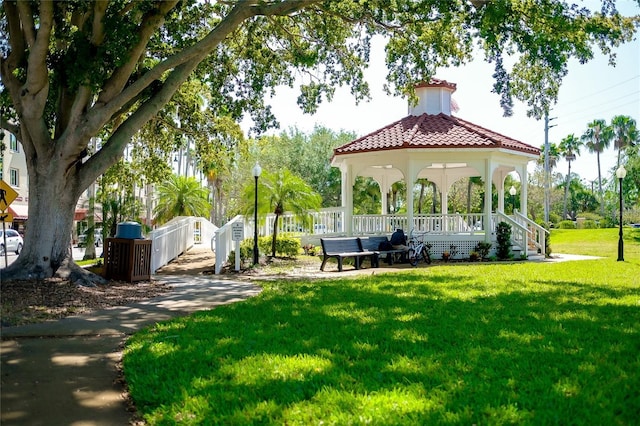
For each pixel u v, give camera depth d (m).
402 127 20.75
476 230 19.78
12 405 4.15
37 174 10.57
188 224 23.03
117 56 10.07
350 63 15.27
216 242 14.73
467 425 3.56
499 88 12.77
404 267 16.42
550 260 19.03
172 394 4.26
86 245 23.23
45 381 4.76
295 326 6.84
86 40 10.23
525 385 4.35
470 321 6.98
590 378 4.53
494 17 10.63
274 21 13.86
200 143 18.30
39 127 10.42
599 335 6.14
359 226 20.03
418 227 19.16
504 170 21.22
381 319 7.20
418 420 3.60
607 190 73.38
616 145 68.31
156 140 18.73
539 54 11.62
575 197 80.88
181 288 11.13
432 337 6.09
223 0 13.54
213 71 15.82
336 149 20.17
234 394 4.21
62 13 10.82
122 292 10.20
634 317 7.22
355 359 5.22
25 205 39.16
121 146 11.13
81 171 10.93
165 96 11.45
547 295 9.29
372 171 23.52
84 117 10.60
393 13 12.38
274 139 38.59
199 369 4.90
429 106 21.89
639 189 48.12
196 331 6.56
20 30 10.59
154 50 14.57
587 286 10.52
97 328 6.97
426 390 4.24
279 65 16.05
